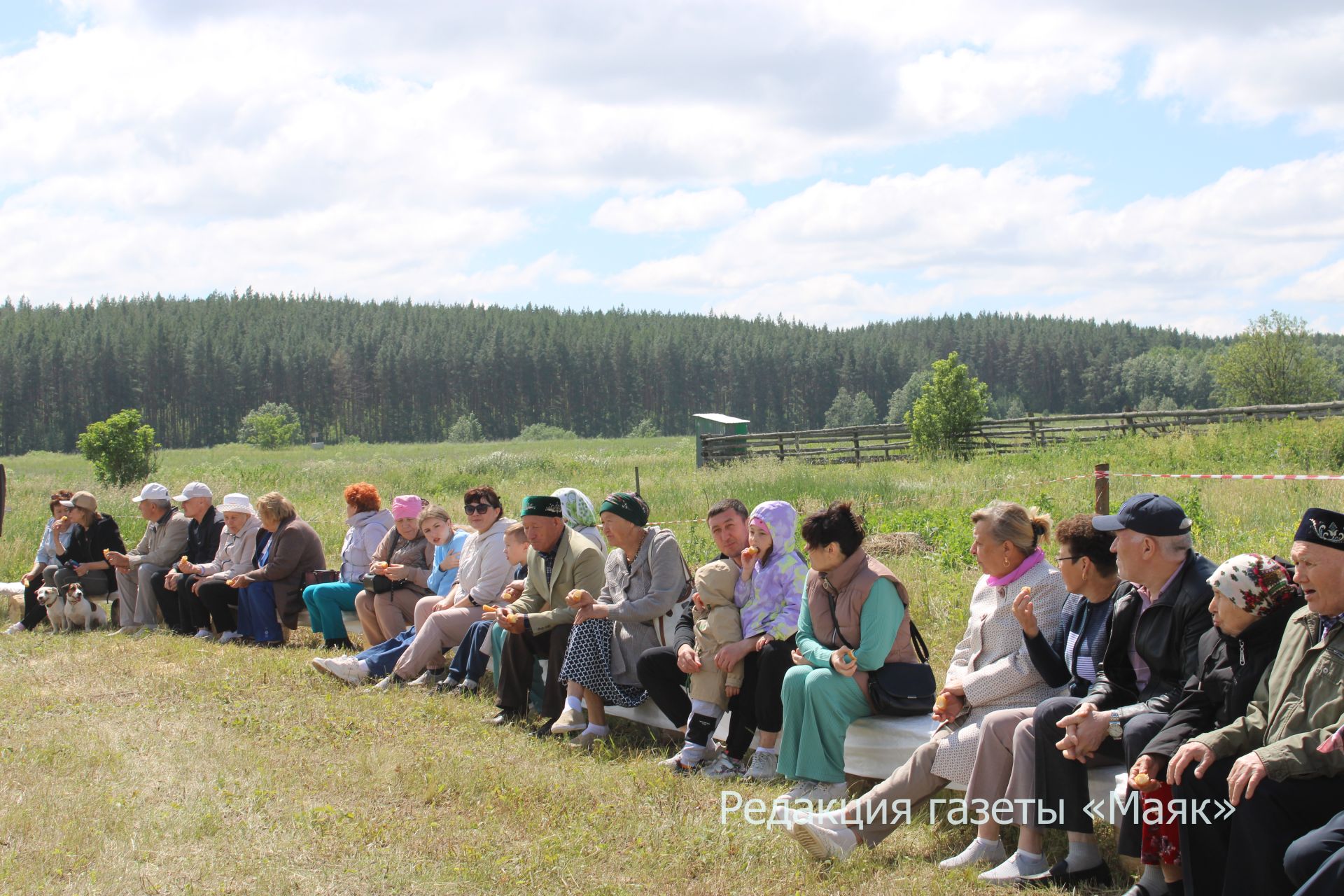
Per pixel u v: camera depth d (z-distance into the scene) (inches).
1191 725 149.8
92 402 4874.5
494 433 5403.5
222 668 308.7
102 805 193.6
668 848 174.4
